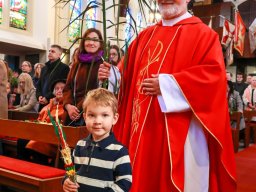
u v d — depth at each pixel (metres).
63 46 12.44
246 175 5.07
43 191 2.85
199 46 2.54
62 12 12.60
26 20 12.70
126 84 2.87
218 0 14.78
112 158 1.94
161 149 2.50
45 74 5.23
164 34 2.73
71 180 1.86
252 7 14.99
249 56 14.34
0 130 3.91
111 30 11.52
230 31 12.34
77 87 3.68
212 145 2.58
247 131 8.27
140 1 2.90
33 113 5.23
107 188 1.91
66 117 3.76
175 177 2.39
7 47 12.43
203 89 2.40
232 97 8.07
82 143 2.08
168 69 2.60
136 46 2.91
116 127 2.80
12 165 3.23
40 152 4.17
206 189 2.53
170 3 2.72
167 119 2.47
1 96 4.74
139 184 2.49
